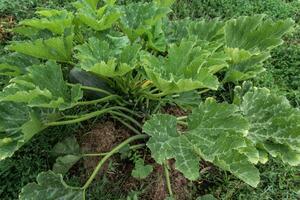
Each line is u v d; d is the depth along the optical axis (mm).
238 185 1306
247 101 1271
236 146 1050
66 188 1117
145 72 1156
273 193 1310
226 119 1112
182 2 1821
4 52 1526
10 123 1156
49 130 1313
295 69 1661
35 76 1136
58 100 1082
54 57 1228
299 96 1560
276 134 1205
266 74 1605
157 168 1296
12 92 1095
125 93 1326
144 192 1256
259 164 1357
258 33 1351
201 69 1088
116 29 1496
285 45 1729
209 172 1339
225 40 1339
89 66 1128
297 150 1152
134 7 1281
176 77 1122
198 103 1316
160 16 1253
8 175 1241
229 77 1336
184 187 1299
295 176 1350
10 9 1664
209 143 1097
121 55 1160
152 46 1264
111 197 1237
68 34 1193
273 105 1248
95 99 1345
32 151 1289
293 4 1938
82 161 1293
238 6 1848
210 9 1819
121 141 1338
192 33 1370
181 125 1377
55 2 1714
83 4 1280
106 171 1274
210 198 1197
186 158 1076
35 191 1087
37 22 1219
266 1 1889
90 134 1337
